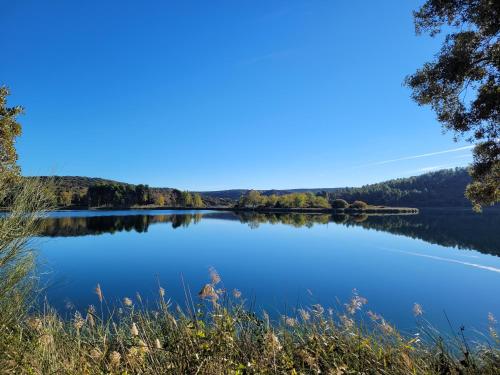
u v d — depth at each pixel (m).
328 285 15.79
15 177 3.16
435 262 22.11
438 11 8.07
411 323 10.52
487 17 7.31
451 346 4.25
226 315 2.87
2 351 2.44
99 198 103.50
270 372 2.68
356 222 61.72
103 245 27.78
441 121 9.02
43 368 2.41
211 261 21.39
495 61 7.62
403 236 37.28
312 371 2.94
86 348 2.99
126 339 3.18
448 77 8.05
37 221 3.18
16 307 2.93
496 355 3.97
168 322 3.21
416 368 3.17
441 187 141.38
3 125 9.96
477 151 8.92
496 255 24.59
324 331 3.55
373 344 3.62
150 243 30.11
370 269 19.75
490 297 14.10
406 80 9.09
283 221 64.50
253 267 19.78
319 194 159.12
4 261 2.85
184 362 2.45
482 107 7.75
